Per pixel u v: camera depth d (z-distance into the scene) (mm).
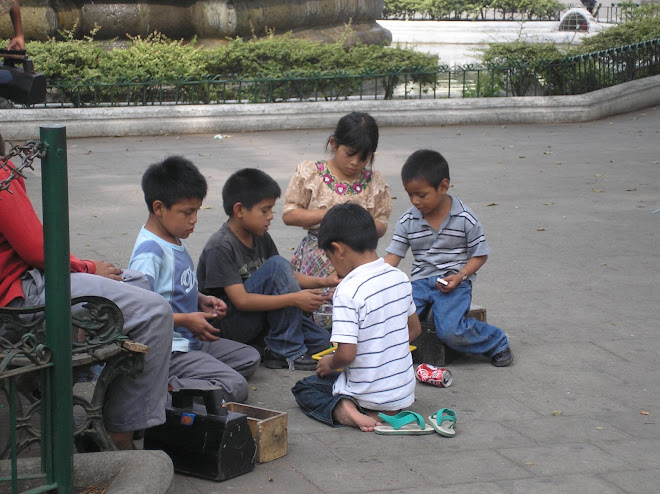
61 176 2654
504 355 4656
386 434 3814
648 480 3381
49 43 12289
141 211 7910
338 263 3979
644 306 5598
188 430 3369
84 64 12320
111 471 2869
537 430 3879
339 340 3805
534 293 5848
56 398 2707
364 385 3891
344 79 13000
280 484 3316
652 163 10312
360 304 3822
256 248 4773
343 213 3924
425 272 4848
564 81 13805
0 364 2619
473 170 9898
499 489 3275
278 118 12391
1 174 3150
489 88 13789
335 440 3760
